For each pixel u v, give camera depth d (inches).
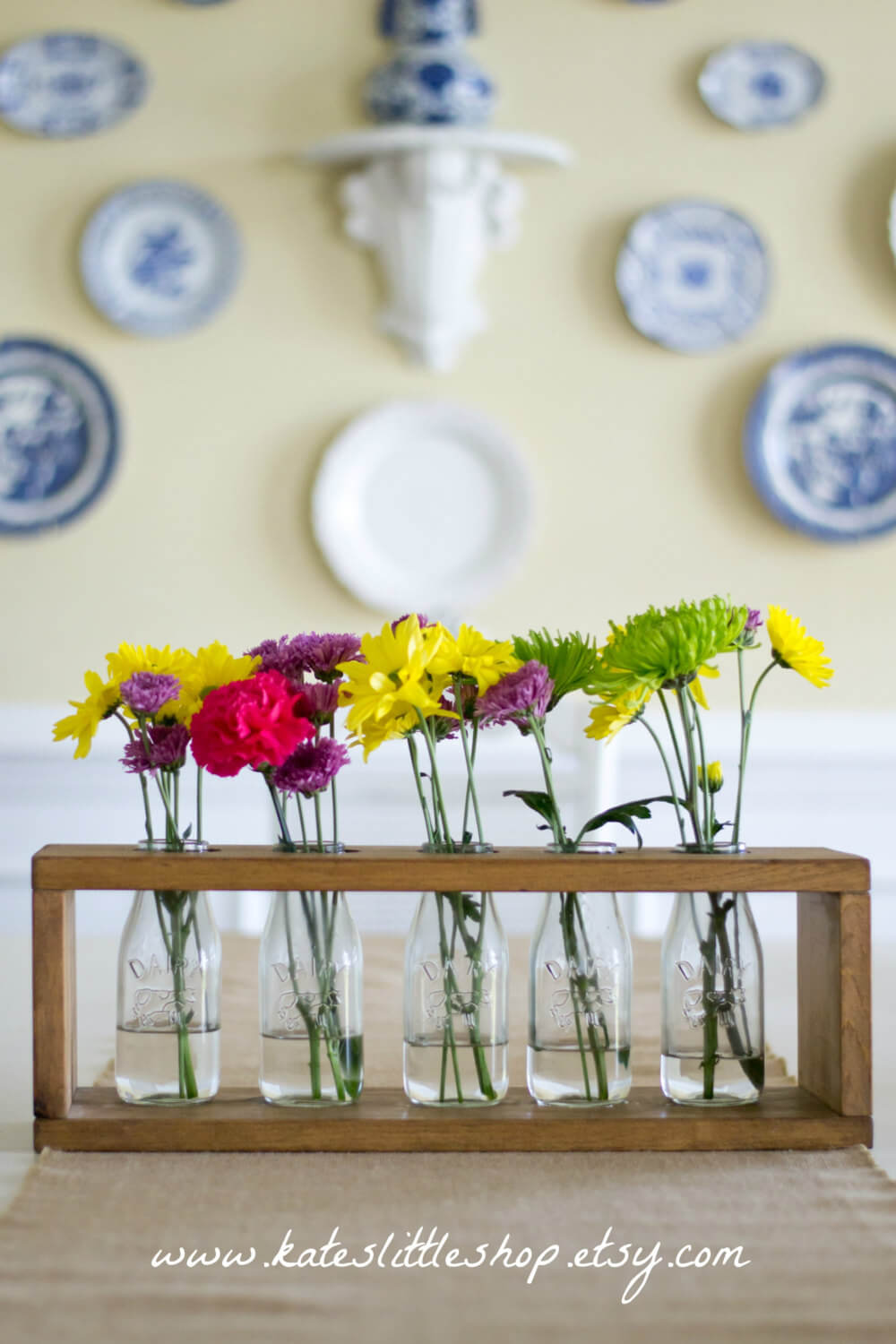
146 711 33.1
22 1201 28.7
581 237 106.7
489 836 88.4
